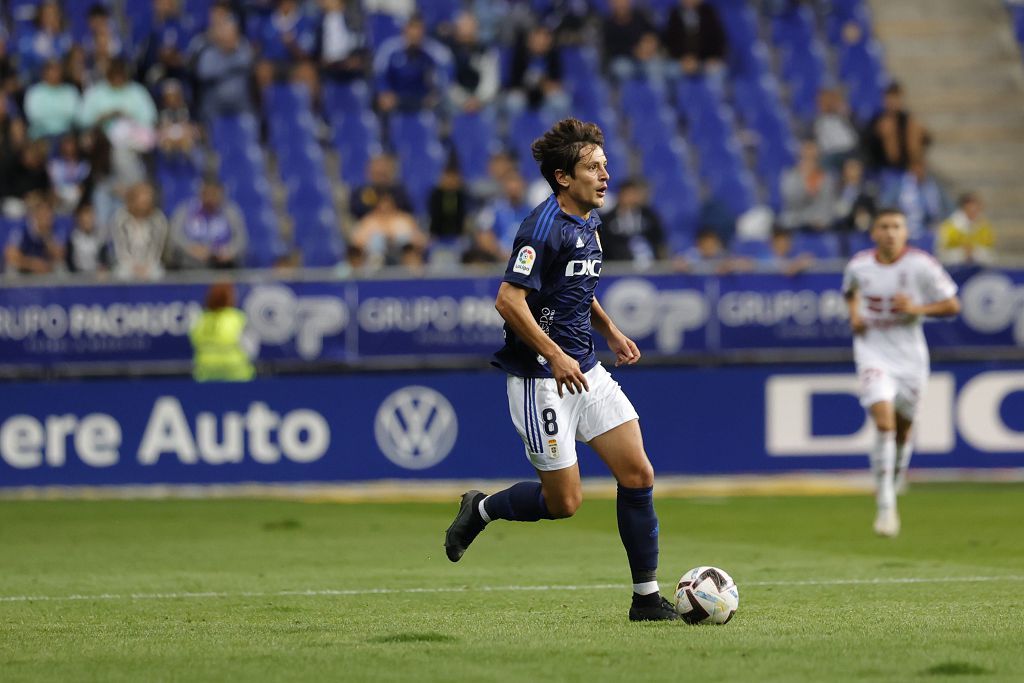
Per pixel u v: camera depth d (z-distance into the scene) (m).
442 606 26.31
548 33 71.88
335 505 48.22
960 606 25.39
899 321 38.66
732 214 64.25
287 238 66.62
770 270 53.44
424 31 75.00
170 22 70.69
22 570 33.16
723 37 75.50
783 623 22.88
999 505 46.97
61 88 66.31
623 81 73.56
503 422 53.16
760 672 18.09
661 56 75.69
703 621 22.67
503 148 70.25
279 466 51.97
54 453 51.12
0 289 50.88
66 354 51.31
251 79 69.06
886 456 38.12
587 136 21.98
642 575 23.08
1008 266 53.78
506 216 60.31
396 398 52.62
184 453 51.53
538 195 65.00
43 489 51.00
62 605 26.95
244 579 31.22
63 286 51.22
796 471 53.84
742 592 28.00
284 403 51.94
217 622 24.20
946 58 82.75
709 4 75.44
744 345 53.47
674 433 53.38
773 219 67.00
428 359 52.69
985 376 53.91
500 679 17.78
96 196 62.06
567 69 73.94
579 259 22.09
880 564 33.28
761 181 73.31
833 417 53.88
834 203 65.75
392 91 71.19
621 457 22.58
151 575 32.06
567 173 21.97
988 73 82.25
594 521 44.31
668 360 53.22
